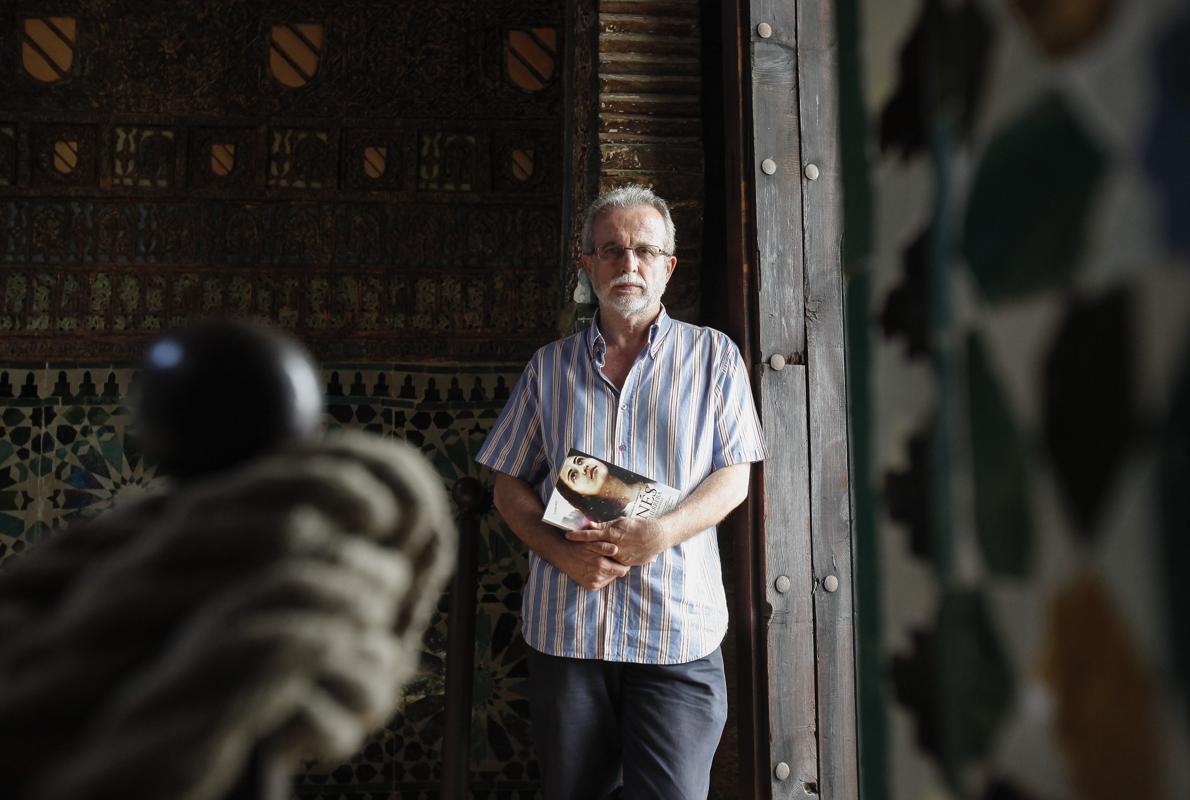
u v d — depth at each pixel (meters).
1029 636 0.38
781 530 3.17
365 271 5.21
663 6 3.78
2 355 5.03
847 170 0.60
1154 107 0.30
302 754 0.51
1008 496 0.39
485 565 5.01
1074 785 0.35
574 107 4.11
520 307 5.23
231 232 5.19
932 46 0.47
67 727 0.44
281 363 0.55
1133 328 0.31
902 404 0.51
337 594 0.45
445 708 3.50
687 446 2.86
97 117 5.18
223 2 5.27
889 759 0.53
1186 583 0.29
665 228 2.96
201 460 0.54
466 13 5.36
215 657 0.42
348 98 5.29
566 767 2.71
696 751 2.69
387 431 5.11
